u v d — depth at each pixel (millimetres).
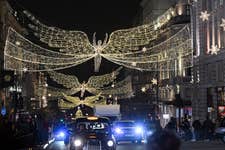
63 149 38312
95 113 66000
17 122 40031
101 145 25125
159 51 111625
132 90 148750
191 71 82312
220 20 65750
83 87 109250
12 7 104000
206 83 70562
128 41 64750
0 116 32000
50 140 52250
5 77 38719
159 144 6098
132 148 40469
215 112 66750
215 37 67688
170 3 121125
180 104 81688
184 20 94750
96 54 60719
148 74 129750
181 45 91500
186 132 55219
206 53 70688
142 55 120625
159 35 110812
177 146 6082
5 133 30312
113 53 63031
